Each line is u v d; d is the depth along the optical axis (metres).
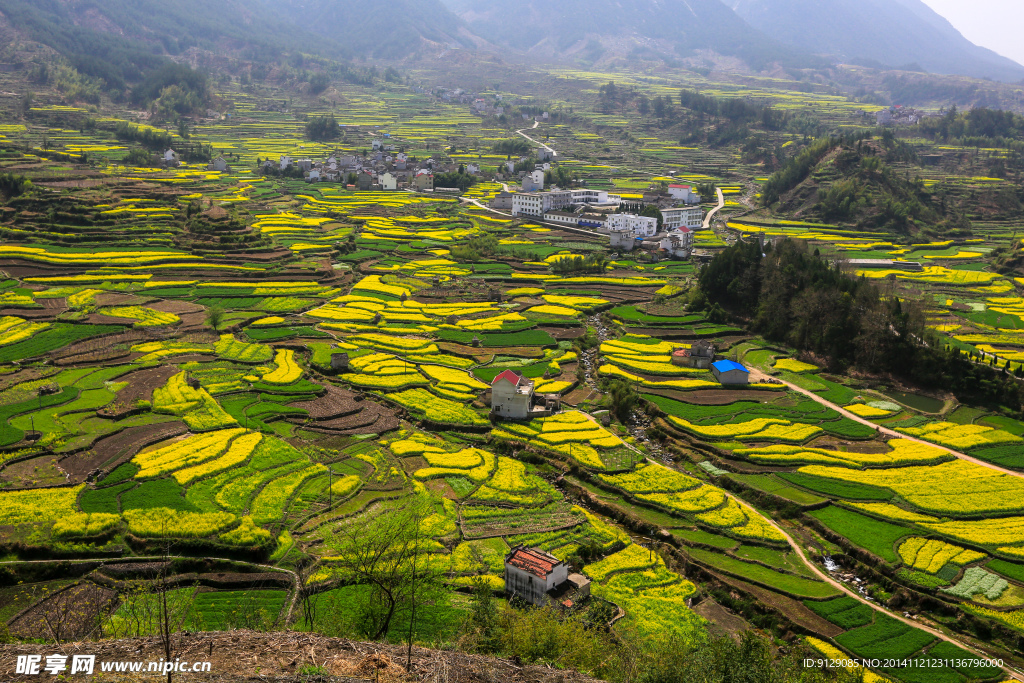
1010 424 133.88
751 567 91.69
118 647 38.91
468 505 103.62
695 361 159.88
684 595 85.38
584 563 91.19
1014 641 78.06
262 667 37.72
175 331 168.25
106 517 91.12
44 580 82.00
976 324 188.88
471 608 76.06
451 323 185.50
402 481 108.62
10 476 102.25
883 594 86.88
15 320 167.25
